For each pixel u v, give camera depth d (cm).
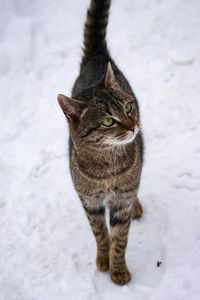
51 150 152
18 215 135
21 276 121
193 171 138
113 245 117
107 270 121
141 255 122
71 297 116
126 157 108
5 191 142
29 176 145
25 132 159
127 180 110
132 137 106
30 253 126
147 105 159
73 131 106
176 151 145
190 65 169
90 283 118
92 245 126
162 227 127
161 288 114
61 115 163
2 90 174
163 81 166
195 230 124
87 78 127
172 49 175
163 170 140
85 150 107
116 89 109
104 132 105
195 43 176
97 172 109
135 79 168
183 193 133
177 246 122
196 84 163
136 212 128
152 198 133
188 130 150
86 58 134
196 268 116
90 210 115
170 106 158
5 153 152
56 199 138
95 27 132
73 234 129
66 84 173
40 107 166
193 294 112
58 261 124
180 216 128
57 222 132
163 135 150
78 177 111
